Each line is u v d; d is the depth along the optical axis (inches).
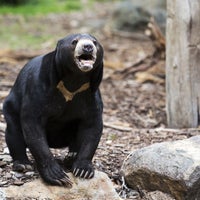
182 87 474.3
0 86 625.6
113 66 736.3
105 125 492.4
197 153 315.9
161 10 944.3
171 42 478.3
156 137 438.3
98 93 324.2
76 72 294.5
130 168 333.1
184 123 478.9
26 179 331.0
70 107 314.7
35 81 311.3
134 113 559.5
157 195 313.1
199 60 470.6
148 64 698.2
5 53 773.9
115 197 311.0
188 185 301.0
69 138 342.3
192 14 463.5
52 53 308.5
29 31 1046.4
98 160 375.6
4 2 1333.7
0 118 494.9
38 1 1387.8
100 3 1485.0
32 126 310.3
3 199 302.8
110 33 994.7
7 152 388.8
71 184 311.3
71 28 1086.4
